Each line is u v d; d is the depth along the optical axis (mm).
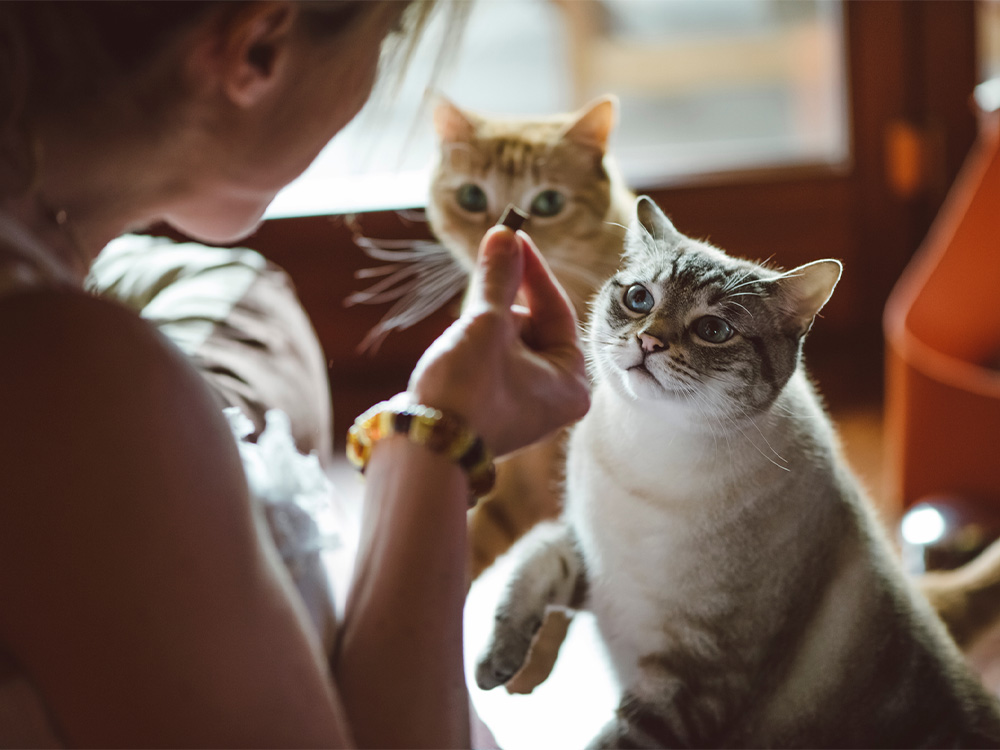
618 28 2307
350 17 578
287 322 1296
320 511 718
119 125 558
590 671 919
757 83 2234
